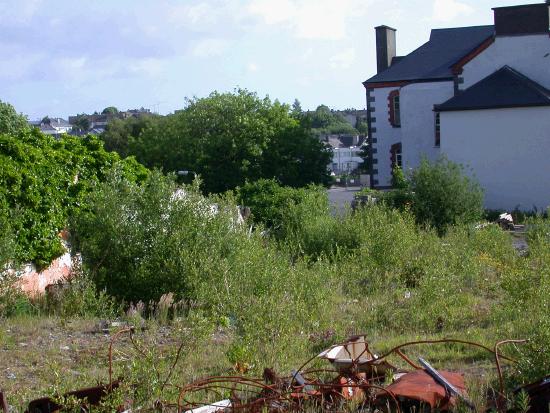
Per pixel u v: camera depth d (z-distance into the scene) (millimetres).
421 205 27531
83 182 17406
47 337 11219
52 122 141125
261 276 13320
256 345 8625
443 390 6426
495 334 10031
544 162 34906
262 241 17578
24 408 7066
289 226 21688
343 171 116000
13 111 63250
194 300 13789
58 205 16547
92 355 9891
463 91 38062
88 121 135500
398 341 9953
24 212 15500
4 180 15172
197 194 15805
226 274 13562
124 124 70312
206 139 45094
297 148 45125
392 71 45719
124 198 15453
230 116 45344
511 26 37625
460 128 35844
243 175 44125
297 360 8695
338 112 175500
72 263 15500
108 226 15094
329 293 12438
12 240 14117
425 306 11727
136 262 14922
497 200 35531
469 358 8891
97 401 6473
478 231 21594
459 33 46812
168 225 15070
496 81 36656
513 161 35250
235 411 6223
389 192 30328
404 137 42281
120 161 19203
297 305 10125
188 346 8258
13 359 9828
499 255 17547
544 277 11516
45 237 16078
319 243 19422
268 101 45969
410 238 17438
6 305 13234
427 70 44625
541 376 6914
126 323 11836
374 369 7219
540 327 7566
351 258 16531
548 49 37219
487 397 6676
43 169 16219
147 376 6484
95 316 13172
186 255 14383
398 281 14961
